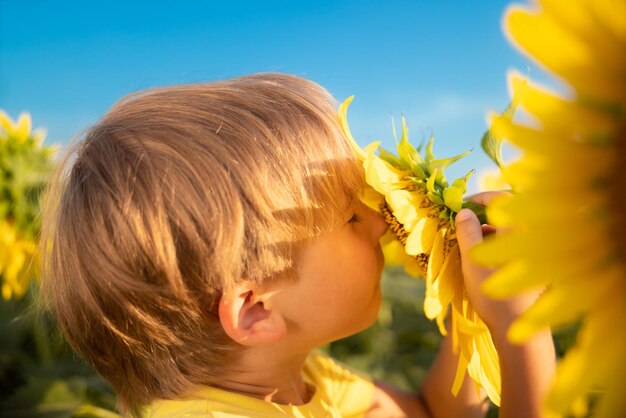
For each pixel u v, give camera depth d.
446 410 0.70
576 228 0.30
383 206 0.55
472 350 0.49
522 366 0.46
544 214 0.30
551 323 0.29
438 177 0.50
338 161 0.55
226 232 0.53
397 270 1.43
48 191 0.65
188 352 0.56
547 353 0.47
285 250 0.54
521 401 0.46
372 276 0.57
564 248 0.30
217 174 0.53
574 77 0.30
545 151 0.30
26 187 1.01
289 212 0.54
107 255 0.55
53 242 0.60
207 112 0.56
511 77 0.31
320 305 0.55
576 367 0.29
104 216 0.55
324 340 0.57
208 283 0.53
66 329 0.60
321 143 0.56
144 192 0.54
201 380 0.56
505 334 0.46
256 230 0.53
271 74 0.62
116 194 0.55
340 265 0.55
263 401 0.57
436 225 0.49
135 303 0.55
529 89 0.30
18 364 1.19
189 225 0.53
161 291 0.54
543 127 0.30
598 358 0.29
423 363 1.17
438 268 0.48
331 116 0.58
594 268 0.30
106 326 0.57
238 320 0.54
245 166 0.54
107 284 0.55
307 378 0.68
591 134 0.30
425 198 0.50
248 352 0.57
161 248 0.53
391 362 1.19
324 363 0.71
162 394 0.57
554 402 0.28
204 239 0.53
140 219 0.54
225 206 0.53
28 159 1.03
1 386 1.15
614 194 0.30
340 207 0.55
